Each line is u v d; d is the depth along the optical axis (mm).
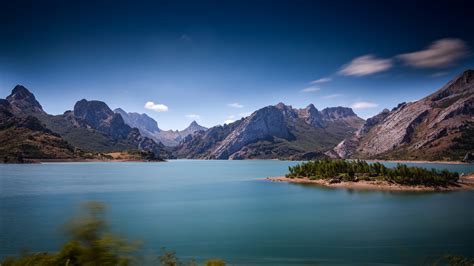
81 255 17625
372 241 69500
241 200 139125
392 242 68438
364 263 55938
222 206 122625
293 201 136000
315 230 80625
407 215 101500
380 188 182000
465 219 94000
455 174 187000
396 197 147125
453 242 67875
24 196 146125
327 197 148500
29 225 84375
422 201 134000
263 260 58281
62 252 17953
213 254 61656
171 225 86875
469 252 61062
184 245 67562
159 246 66375
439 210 110938
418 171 184625
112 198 145375
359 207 118812
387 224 87500
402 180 185250
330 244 67625
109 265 17594
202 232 79000
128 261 18328
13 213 102625
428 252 61438
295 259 58594
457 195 153250
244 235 75438
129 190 178125
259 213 105938
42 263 18266
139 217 98812
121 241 18406
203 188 192750
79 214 18141
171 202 132625
